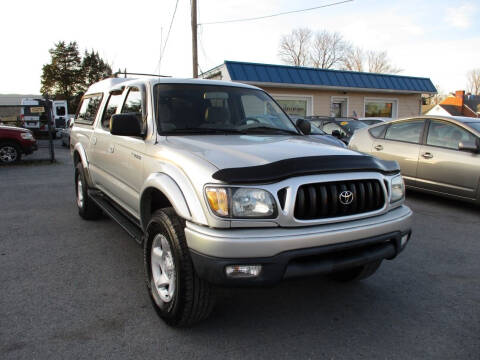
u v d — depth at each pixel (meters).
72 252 4.52
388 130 7.91
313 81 19.77
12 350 2.61
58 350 2.62
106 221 5.87
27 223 5.73
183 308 2.68
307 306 3.29
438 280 3.84
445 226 5.72
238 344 2.72
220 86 4.09
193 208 2.51
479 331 2.92
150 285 3.11
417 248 4.77
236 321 3.03
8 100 46.91
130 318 3.05
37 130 28.23
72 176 10.59
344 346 2.71
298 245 2.42
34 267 4.07
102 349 2.63
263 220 2.43
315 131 8.84
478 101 45.78
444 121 6.93
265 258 2.37
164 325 2.95
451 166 6.58
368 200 2.78
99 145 4.79
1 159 13.18
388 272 4.03
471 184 6.34
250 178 2.40
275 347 2.69
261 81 18.23
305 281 3.78
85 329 2.88
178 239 2.65
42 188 8.73
